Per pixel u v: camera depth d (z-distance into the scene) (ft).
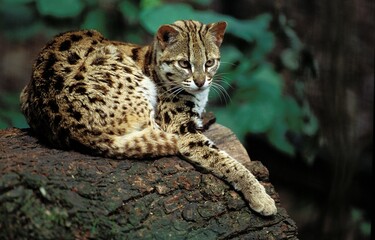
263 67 26.58
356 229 27.84
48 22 26.14
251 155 28.68
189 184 14.67
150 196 14.11
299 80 27.50
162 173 14.66
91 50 16.28
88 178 13.79
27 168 13.48
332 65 27.22
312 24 27.50
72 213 13.03
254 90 25.68
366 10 28.25
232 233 14.40
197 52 16.83
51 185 13.21
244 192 15.10
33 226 12.73
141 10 26.37
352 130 27.48
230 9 31.17
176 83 16.97
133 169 14.51
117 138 14.89
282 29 27.53
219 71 25.82
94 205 13.37
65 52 16.14
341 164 27.37
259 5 30.76
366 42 27.91
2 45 30.48
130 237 13.35
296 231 15.14
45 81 15.52
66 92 15.23
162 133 15.40
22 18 25.93
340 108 27.22
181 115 16.94
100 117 15.10
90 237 12.98
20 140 15.52
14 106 24.94
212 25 17.35
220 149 17.29
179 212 14.17
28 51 30.60
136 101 15.79
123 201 13.66
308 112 27.04
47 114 15.15
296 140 27.96
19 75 30.14
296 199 28.86
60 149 15.12
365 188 28.50
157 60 17.15
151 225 13.71
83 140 14.83
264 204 14.96
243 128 25.22
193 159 15.94
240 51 26.40
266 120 25.27
